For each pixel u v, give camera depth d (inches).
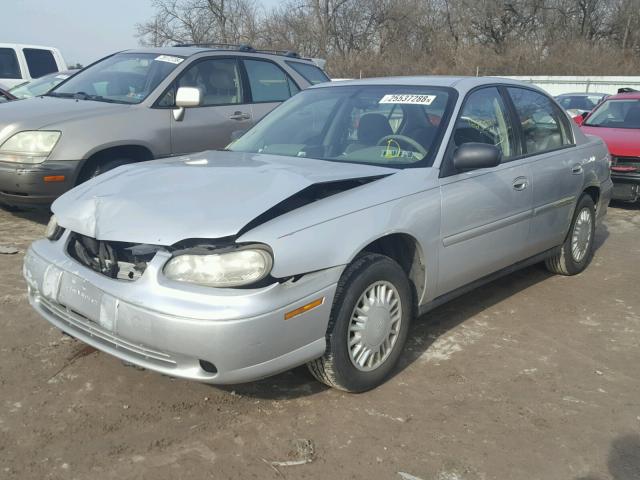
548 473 107.6
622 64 1464.1
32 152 221.0
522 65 1477.6
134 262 115.6
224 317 104.0
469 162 144.3
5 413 120.0
